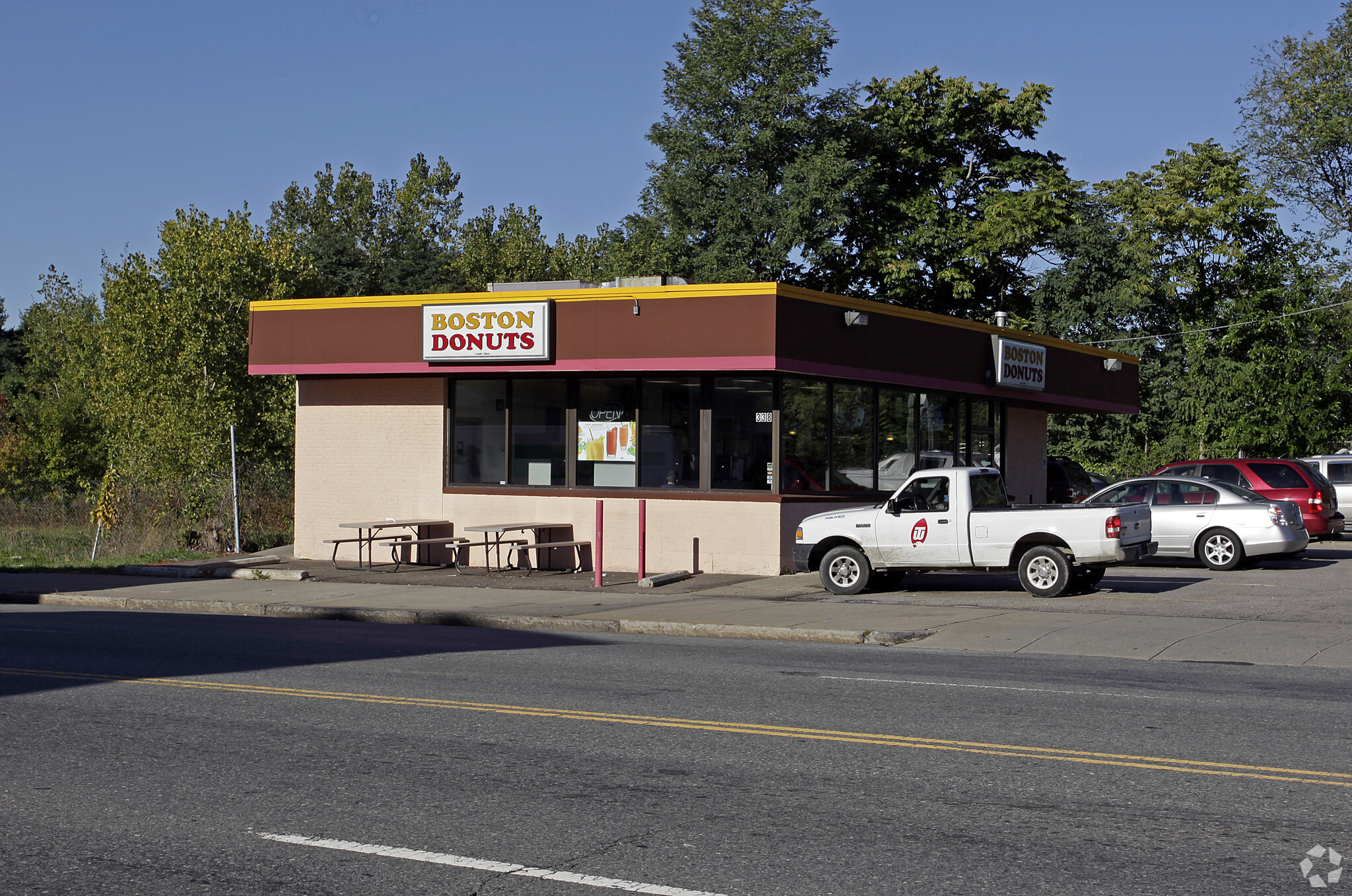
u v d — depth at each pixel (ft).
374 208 263.49
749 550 68.03
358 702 32.14
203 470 95.91
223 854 19.22
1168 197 151.64
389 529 77.15
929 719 29.60
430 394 76.33
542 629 51.31
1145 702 31.91
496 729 28.58
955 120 158.92
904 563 58.65
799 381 69.31
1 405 181.27
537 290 75.31
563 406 72.84
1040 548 56.44
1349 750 26.08
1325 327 141.90
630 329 68.03
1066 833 20.08
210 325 104.06
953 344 79.82
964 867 18.40
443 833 20.22
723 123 158.71
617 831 20.34
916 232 154.92
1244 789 22.82
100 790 23.20
